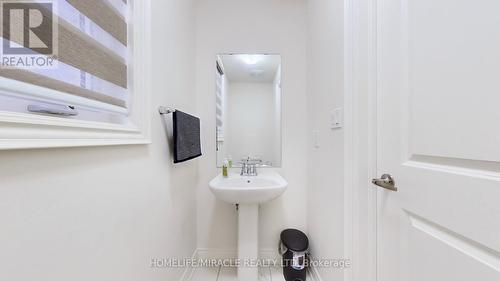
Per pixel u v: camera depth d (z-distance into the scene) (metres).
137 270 0.85
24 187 0.44
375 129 0.90
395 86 0.79
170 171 1.20
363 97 0.95
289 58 1.75
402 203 0.75
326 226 1.30
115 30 0.77
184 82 1.47
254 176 1.67
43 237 0.48
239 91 1.83
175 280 1.27
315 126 1.51
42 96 0.51
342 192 1.08
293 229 1.69
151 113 0.97
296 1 1.75
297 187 1.75
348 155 1.02
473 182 0.51
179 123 1.17
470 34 0.52
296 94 1.75
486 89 0.48
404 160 0.75
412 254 0.71
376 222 0.90
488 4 0.48
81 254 0.58
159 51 1.07
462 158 0.54
